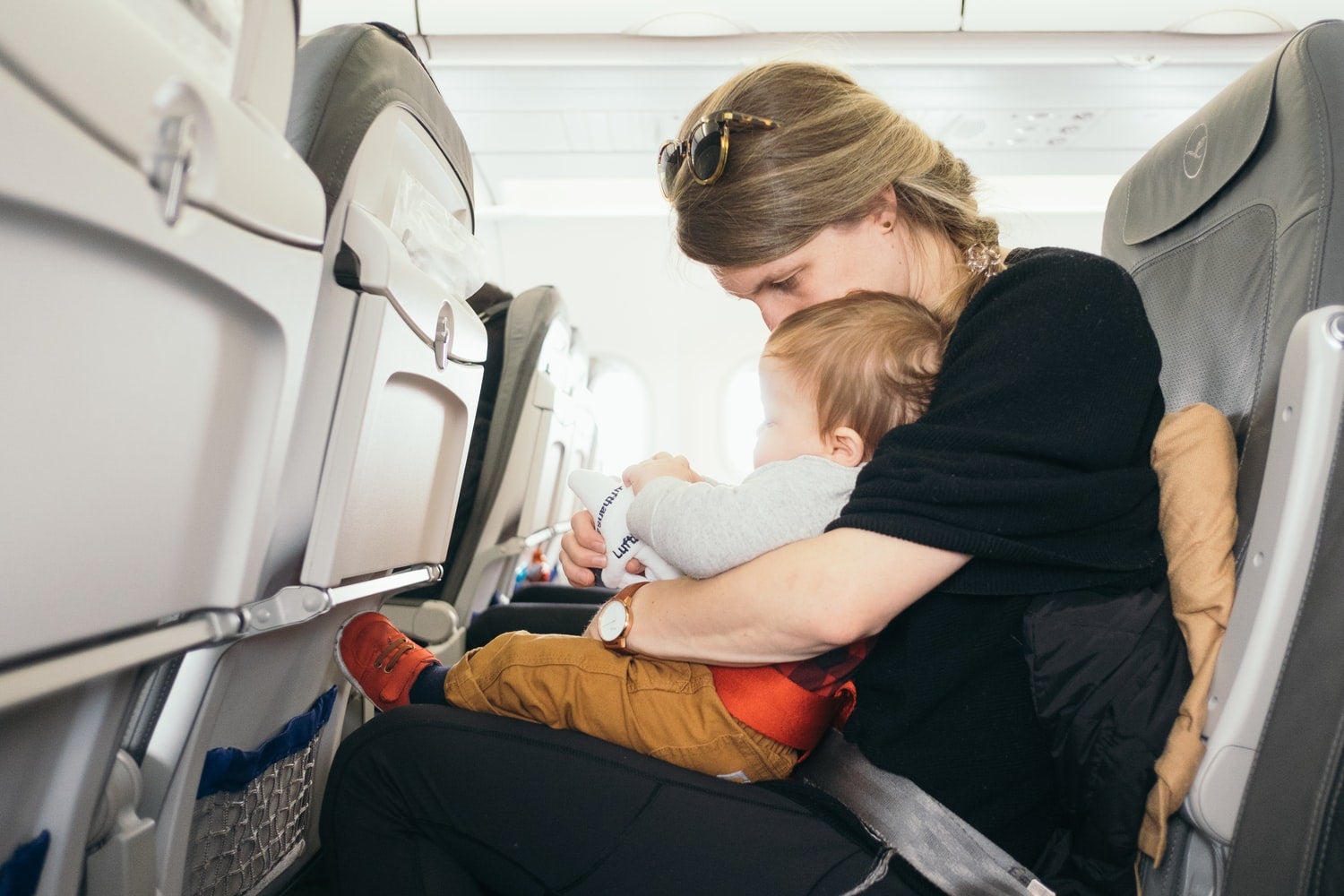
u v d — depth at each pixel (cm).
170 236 55
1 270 45
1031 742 84
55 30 43
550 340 238
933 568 79
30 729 59
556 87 409
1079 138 458
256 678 96
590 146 465
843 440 95
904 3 368
